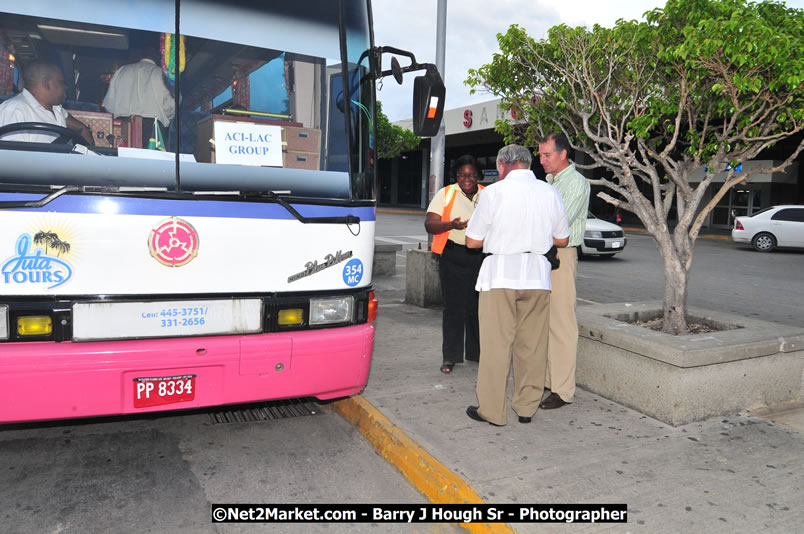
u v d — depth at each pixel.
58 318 3.07
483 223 3.95
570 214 4.32
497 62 6.04
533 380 4.09
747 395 4.39
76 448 3.89
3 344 3.01
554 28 5.48
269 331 3.51
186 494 3.35
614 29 5.13
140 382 3.24
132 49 3.26
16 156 3.02
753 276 13.75
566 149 4.48
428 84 4.07
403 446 3.76
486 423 4.12
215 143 3.42
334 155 3.77
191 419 4.44
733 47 4.02
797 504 3.15
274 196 3.46
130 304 3.19
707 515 3.04
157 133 3.30
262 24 3.57
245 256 3.42
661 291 11.23
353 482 3.55
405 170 56.81
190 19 3.40
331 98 3.77
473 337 5.61
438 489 3.34
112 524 3.02
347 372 3.79
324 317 3.69
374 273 11.36
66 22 3.16
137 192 3.16
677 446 3.81
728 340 4.30
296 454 3.91
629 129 5.20
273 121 3.61
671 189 5.36
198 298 3.33
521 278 3.89
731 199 30.30
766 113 4.63
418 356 5.88
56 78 3.13
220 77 3.46
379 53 4.04
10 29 3.08
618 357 4.54
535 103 6.14
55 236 3.04
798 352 4.56
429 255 8.34
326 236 3.65
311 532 3.02
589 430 4.04
